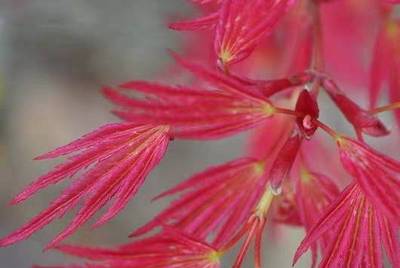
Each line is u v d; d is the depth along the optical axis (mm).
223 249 329
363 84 557
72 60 859
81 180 315
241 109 321
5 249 851
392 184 312
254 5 320
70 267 330
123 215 879
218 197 344
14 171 891
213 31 329
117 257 329
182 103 317
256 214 330
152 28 808
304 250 315
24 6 784
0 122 896
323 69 388
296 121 328
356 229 318
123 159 317
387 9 403
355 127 343
